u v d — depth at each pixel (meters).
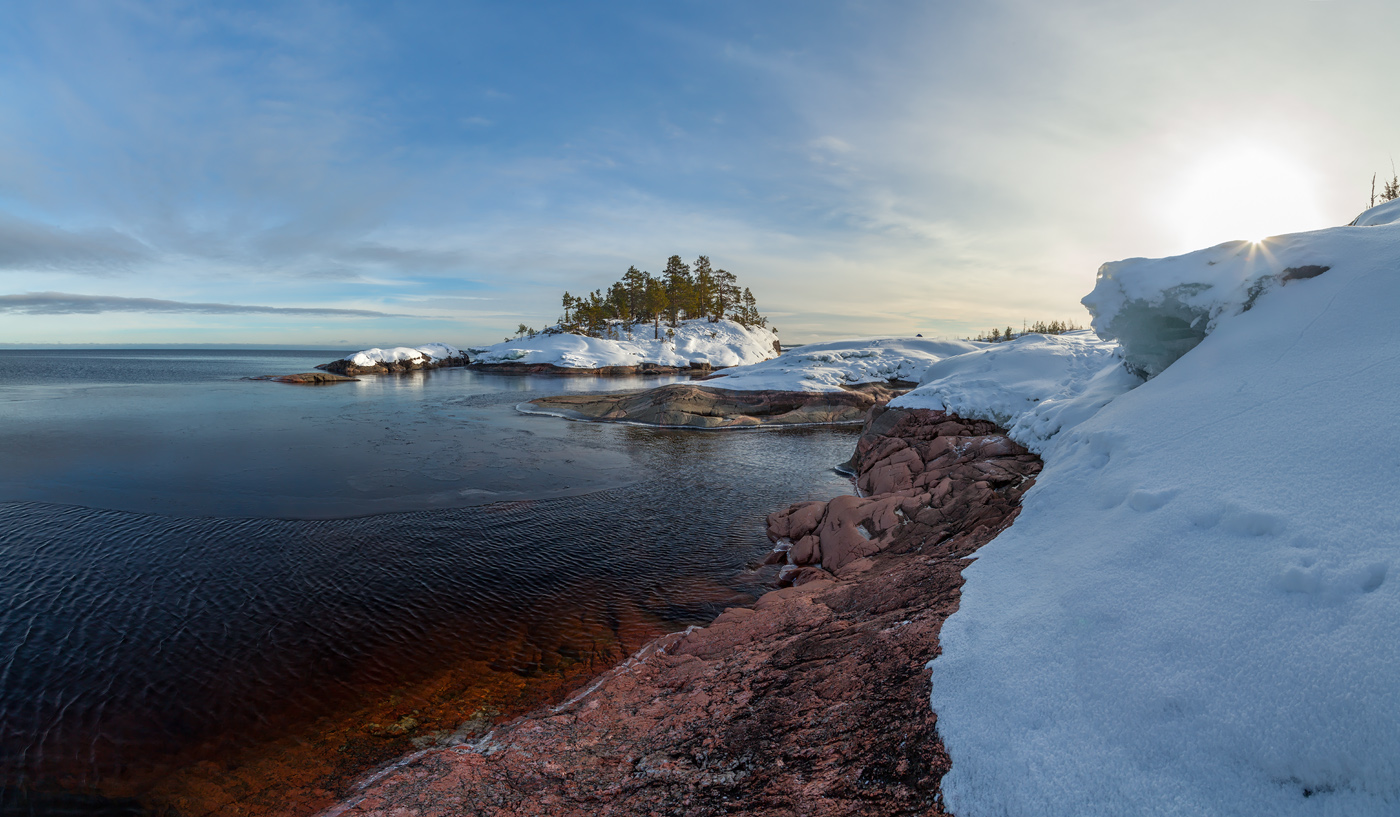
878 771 3.45
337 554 10.42
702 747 4.38
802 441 24.39
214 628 7.69
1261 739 2.65
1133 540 4.68
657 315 97.12
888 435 15.51
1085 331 19.14
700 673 5.98
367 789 4.74
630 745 4.71
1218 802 2.53
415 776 4.71
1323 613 3.09
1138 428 6.87
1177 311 9.17
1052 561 5.24
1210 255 8.99
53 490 14.17
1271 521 3.95
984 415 14.25
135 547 10.54
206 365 91.62
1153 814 2.57
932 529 8.80
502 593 8.95
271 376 56.72
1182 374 7.73
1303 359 6.28
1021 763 3.05
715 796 3.70
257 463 17.78
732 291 112.62
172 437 21.98
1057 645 3.87
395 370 72.00
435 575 9.58
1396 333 5.79
